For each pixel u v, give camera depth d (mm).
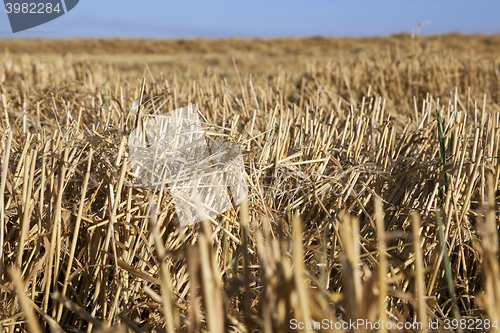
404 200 1650
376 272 732
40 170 1423
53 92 3062
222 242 1382
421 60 5824
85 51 23016
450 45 13195
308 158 1833
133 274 1276
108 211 1368
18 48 22938
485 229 749
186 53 22578
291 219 1574
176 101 2658
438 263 1323
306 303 654
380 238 684
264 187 1658
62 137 1582
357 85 5324
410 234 1527
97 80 5008
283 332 698
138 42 25266
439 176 1535
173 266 1358
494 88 5500
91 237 1351
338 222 1460
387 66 5570
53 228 1205
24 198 1236
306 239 1519
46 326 1252
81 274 1338
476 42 15125
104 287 1285
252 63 11633
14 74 4777
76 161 1433
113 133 1558
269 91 3805
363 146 2047
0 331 1130
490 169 1695
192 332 737
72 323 1285
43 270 1336
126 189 1397
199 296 1265
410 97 5109
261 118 2699
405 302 1334
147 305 1246
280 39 24516
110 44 24688
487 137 1803
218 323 707
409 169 1778
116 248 1344
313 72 5539
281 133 1857
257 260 1386
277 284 711
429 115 2352
